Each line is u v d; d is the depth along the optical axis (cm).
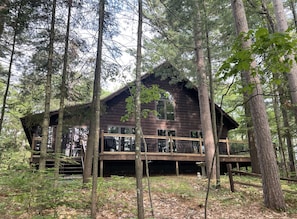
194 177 1050
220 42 978
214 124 873
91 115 822
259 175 658
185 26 914
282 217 507
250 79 552
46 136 566
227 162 1298
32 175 420
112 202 568
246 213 533
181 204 603
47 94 603
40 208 437
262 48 255
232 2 665
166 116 1471
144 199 627
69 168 1048
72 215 457
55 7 661
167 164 1303
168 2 883
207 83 1025
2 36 813
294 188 753
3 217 407
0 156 802
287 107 807
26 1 655
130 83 746
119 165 1209
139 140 434
